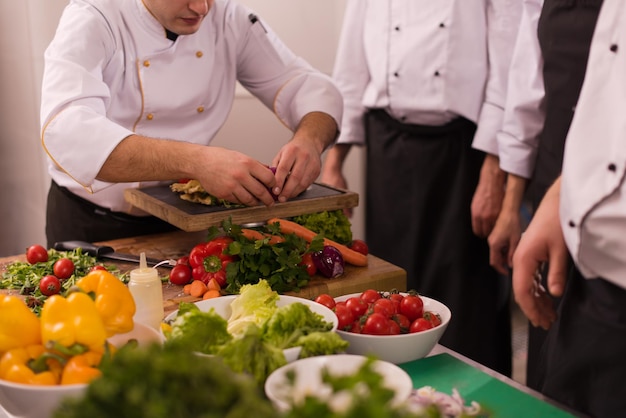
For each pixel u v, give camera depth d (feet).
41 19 8.80
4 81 9.78
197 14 5.64
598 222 3.91
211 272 4.88
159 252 5.81
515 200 7.07
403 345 3.75
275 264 4.90
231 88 6.71
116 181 5.33
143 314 4.06
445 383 3.60
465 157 7.67
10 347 3.20
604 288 4.16
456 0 7.30
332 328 3.70
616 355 4.12
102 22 5.66
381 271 5.31
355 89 8.38
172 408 2.15
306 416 2.14
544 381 4.76
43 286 4.78
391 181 8.09
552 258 4.04
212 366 2.29
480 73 7.45
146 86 6.00
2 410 3.52
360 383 2.22
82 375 3.05
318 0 9.32
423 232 7.98
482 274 7.94
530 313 4.10
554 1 5.58
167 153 5.20
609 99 3.90
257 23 6.69
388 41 7.74
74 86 5.33
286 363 3.30
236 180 5.16
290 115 6.89
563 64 5.62
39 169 9.64
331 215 5.74
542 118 6.63
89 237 6.62
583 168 3.93
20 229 10.41
